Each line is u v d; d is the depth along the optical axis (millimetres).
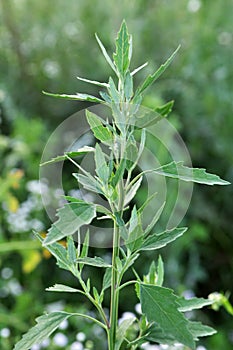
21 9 2303
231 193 2039
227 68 2059
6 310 1613
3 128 2094
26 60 2264
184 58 2117
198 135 2059
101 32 2199
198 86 2066
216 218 1983
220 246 2082
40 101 2232
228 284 2062
